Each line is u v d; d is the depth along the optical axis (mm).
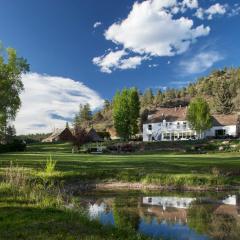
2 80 62781
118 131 107000
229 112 158375
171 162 43156
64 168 35781
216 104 162125
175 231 17219
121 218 19844
